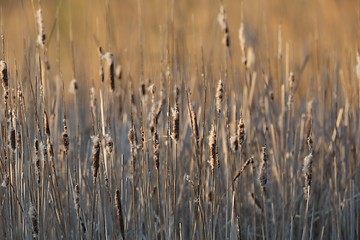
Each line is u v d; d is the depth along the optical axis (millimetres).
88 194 14992
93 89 15469
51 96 17375
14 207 14039
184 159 16719
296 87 18438
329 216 17594
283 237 15797
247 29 19719
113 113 16078
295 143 16453
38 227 13539
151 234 14211
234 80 17812
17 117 13992
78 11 36844
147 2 31797
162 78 16391
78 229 13719
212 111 14633
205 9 31547
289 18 31062
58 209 13883
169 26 19344
